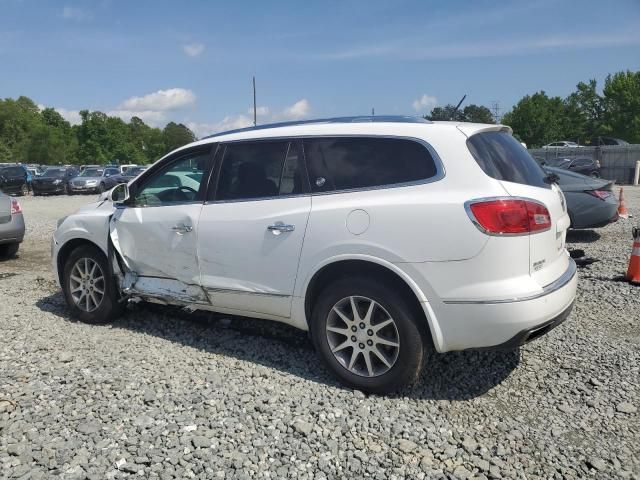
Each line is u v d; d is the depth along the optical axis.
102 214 5.23
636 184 29.97
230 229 4.28
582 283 6.61
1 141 97.06
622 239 10.03
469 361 4.33
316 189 3.97
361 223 3.68
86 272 5.35
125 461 3.01
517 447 3.15
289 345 4.73
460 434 3.29
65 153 96.38
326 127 4.09
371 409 3.58
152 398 3.66
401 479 2.87
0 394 3.78
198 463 2.99
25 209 20.02
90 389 3.87
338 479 2.88
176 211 4.63
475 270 3.38
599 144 38.44
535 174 3.94
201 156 4.68
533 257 3.47
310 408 3.58
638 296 6.01
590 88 60.59
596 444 3.18
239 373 4.14
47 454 3.07
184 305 4.77
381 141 3.83
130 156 92.94
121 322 5.37
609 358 4.35
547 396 3.76
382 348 3.76
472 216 3.37
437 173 3.57
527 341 3.52
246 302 4.30
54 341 4.84
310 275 3.91
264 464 3.00
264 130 4.40
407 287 3.62
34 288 6.92
